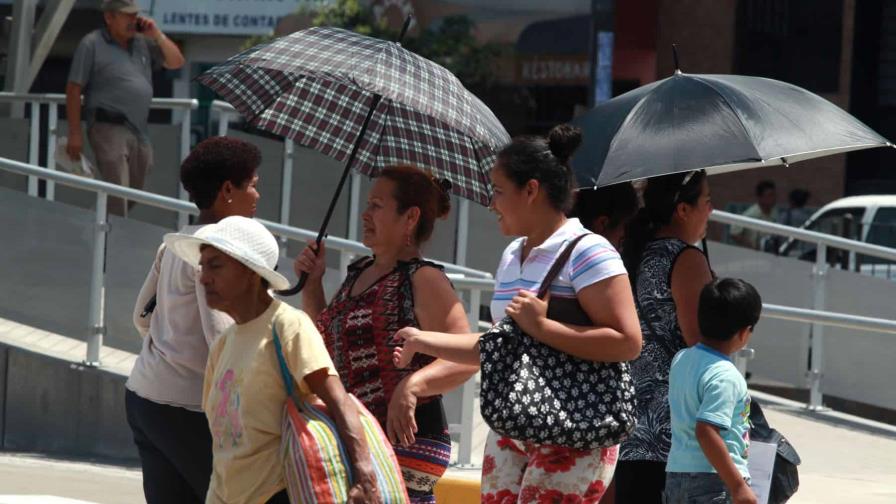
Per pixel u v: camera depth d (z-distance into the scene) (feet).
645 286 34.09
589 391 30.01
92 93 75.87
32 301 62.34
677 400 32.99
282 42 33.35
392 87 31.50
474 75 156.35
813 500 52.90
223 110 80.59
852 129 36.09
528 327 29.94
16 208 62.49
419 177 32.73
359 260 33.50
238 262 28.27
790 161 37.81
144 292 34.99
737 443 32.50
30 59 87.61
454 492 47.44
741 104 35.55
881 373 70.33
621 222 36.09
